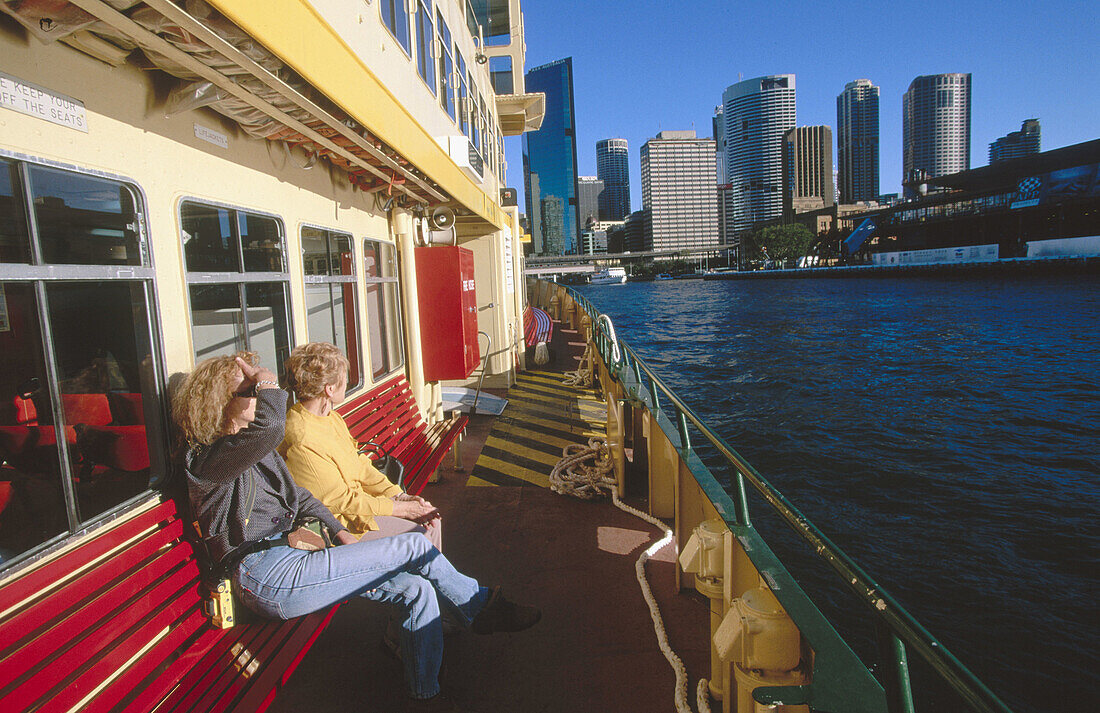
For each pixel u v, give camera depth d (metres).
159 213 2.56
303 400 2.90
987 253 100.25
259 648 2.36
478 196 7.96
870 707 1.67
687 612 3.42
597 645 3.15
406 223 6.00
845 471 14.55
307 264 4.06
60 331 2.07
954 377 24.30
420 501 3.29
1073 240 87.12
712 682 2.67
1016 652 7.97
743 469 2.49
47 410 2.00
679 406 3.66
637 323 49.72
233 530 2.38
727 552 2.59
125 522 2.27
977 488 13.41
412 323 6.16
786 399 21.53
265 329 3.50
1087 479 13.72
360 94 3.10
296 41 2.33
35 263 1.96
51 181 2.04
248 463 2.28
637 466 5.71
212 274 2.94
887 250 138.50
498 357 10.47
